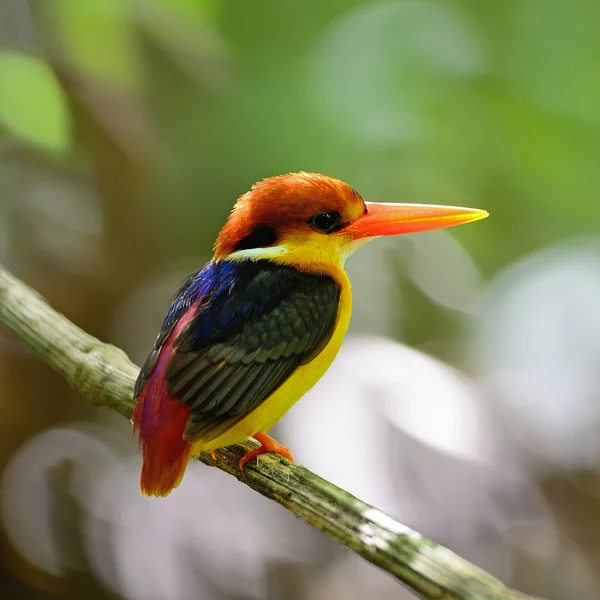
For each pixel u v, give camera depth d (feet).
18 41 31.35
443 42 30.76
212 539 34.60
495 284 38.27
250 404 19.51
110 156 34.91
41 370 35.76
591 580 34.71
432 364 32.81
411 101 30.66
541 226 34.76
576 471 36.42
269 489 18.26
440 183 31.71
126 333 37.96
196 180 34.63
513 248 36.52
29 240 36.17
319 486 17.49
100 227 36.78
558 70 31.04
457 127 31.09
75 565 34.88
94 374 21.89
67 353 22.54
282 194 21.81
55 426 36.76
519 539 34.27
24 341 23.44
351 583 34.45
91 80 31.86
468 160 31.63
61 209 36.76
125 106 34.14
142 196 35.96
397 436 30.07
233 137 31.83
